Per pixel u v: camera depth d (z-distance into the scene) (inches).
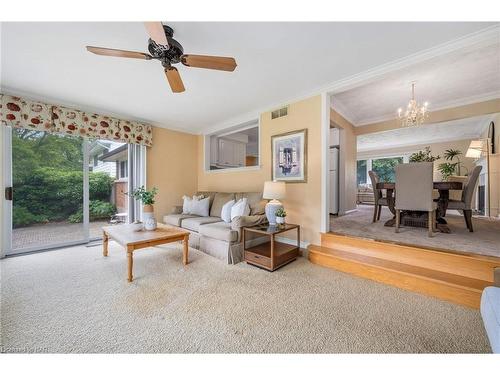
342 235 111.3
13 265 103.9
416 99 146.7
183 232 106.8
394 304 70.5
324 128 116.2
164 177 181.3
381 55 87.3
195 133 203.6
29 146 126.6
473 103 143.9
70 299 73.5
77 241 140.1
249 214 127.3
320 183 119.0
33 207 127.7
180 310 67.5
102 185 211.0
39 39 75.7
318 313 65.9
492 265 72.7
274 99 132.3
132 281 87.6
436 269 83.3
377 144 299.7
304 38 76.6
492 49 92.7
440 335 56.0
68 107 133.6
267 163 145.6
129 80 106.2
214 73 101.1
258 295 76.7
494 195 175.6
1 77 102.4
